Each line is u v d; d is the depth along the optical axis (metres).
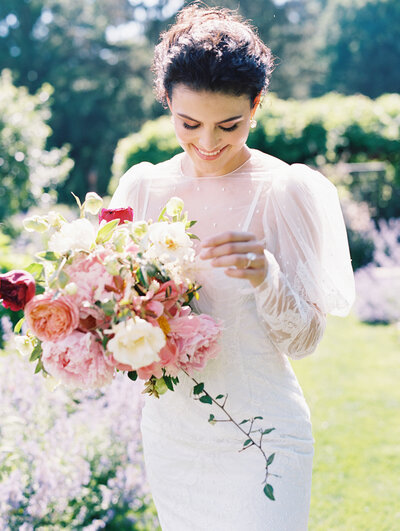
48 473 2.78
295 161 11.78
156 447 1.86
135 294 1.46
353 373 5.68
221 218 1.81
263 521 1.65
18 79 29.36
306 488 1.75
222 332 1.72
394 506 3.39
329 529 3.20
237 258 1.47
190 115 1.62
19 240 8.70
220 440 1.75
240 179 1.82
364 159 12.05
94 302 1.45
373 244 10.84
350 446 4.13
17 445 2.88
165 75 1.64
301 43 30.02
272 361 1.75
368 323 7.63
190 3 1.87
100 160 28.05
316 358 6.16
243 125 1.66
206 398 1.68
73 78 28.27
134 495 3.14
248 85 1.60
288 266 1.73
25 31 29.89
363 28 33.44
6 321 3.64
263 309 1.61
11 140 10.02
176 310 1.56
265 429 1.72
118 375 3.30
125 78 29.25
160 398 1.84
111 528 3.03
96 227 1.72
